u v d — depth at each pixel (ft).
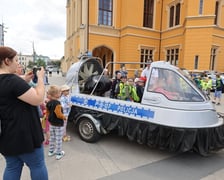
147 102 13.97
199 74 50.26
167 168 12.61
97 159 13.61
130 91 15.98
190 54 55.21
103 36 64.64
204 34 53.26
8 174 7.32
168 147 12.78
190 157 14.25
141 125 13.79
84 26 61.52
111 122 15.40
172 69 14.20
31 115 6.94
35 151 7.18
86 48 61.87
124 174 11.74
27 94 6.48
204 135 12.61
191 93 13.62
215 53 57.16
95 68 20.68
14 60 6.84
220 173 12.21
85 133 16.62
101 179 11.14
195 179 11.44
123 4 65.21
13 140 6.60
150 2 67.87
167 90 13.56
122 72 19.38
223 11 56.54
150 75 14.52
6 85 6.38
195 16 53.42
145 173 11.93
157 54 69.92
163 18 68.80
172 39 64.49
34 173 7.37
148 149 15.40
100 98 16.39
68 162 13.08
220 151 15.46
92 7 62.39
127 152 14.83
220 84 34.60
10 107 6.49
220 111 29.40
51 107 13.38
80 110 17.38
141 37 66.08
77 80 18.75
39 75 7.34
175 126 12.48
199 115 12.80
